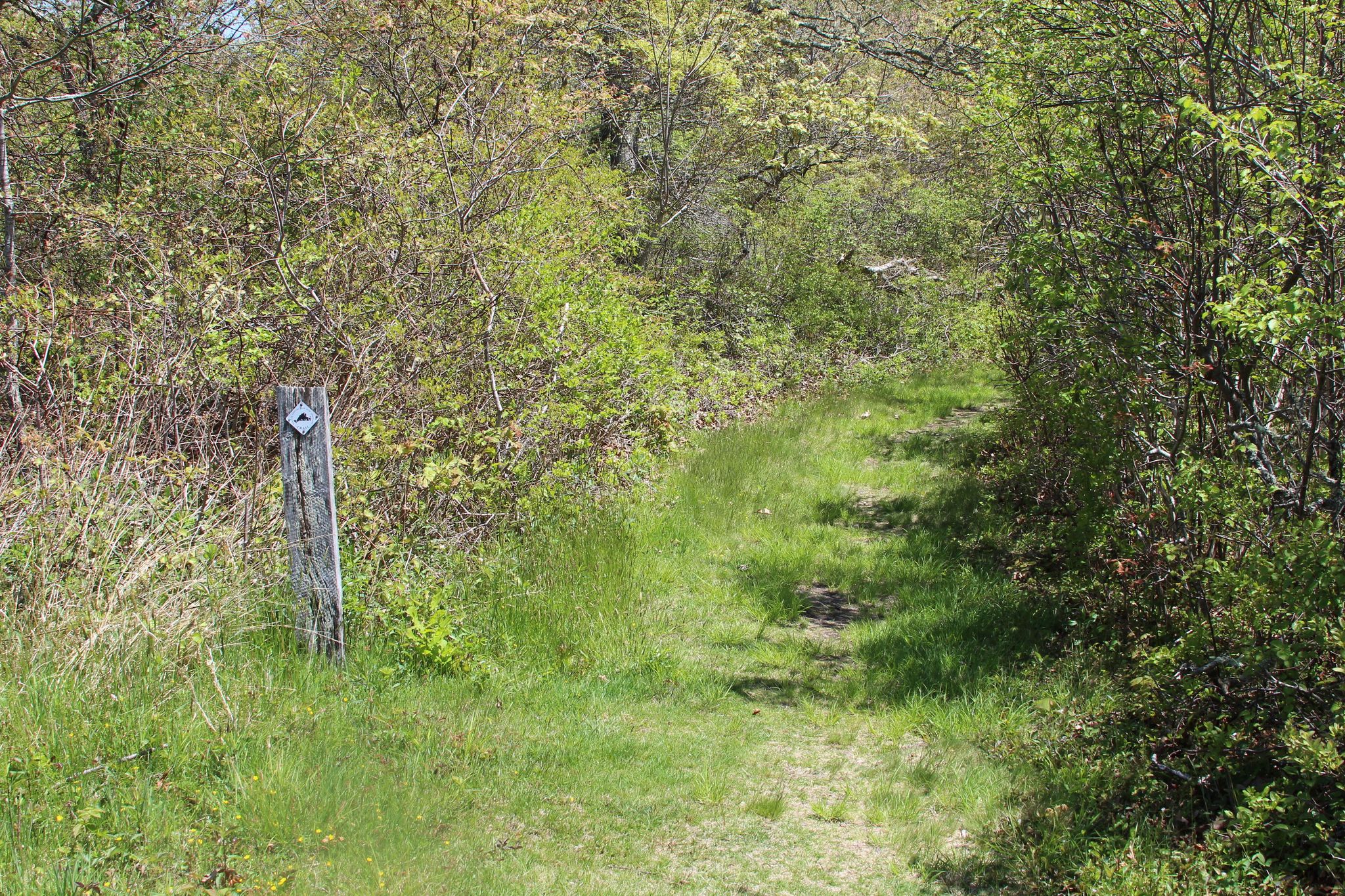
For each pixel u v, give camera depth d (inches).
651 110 697.0
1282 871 141.9
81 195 341.7
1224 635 172.9
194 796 150.3
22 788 142.9
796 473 410.3
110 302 261.6
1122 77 218.8
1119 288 217.2
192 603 195.3
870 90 698.8
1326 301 156.3
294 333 288.7
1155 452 208.7
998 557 313.1
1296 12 188.4
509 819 164.9
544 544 274.5
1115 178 217.0
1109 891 142.3
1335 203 147.6
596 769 183.5
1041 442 326.3
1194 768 169.6
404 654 209.5
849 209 761.6
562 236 395.2
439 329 310.7
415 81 423.8
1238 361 184.7
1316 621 144.6
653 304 565.9
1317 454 175.8
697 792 179.5
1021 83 248.1
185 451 258.5
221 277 267.6
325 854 145.1
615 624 244.4
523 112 386.9
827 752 199.8
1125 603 234.2
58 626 176.4
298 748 167.0
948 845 166.9
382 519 241.8
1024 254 241.1
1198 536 198.2
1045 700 209.0
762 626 259.9
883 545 324.8
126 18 327.6
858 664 242.7
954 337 684.7
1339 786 141.6
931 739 203.9
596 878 151.3
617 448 366.6
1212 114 163.2
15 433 228.2
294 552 199.9
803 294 709.9
